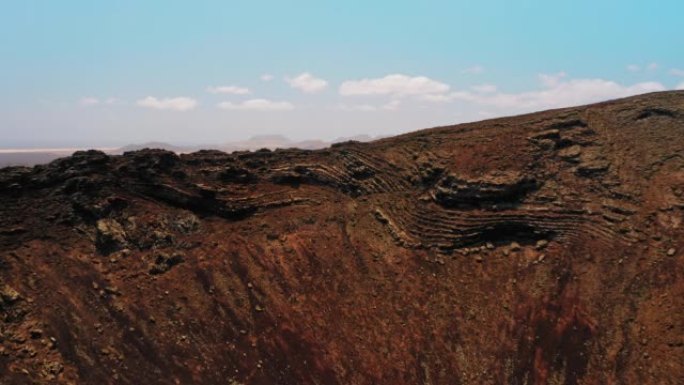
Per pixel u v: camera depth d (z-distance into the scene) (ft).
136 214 200.44
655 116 245.04
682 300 176.86
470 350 177.27
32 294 164.25
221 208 215.10
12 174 198.39
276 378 160.56
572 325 180.24
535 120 253.85
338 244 212.02
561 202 216.74
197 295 180.86
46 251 180.24
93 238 189.88
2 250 175.83
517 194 220.64
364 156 246.68
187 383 152.25
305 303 186.91
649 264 192.65
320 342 174.50
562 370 168.25
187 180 219.00
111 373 149.28
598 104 263.49
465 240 213.46
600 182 222.69
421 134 261.03
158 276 184.55
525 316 186.09
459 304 191.93
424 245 214.07
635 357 166.71
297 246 207.92
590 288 190.60
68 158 211.00
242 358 164.04
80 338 156.04
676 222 203.72
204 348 164.25
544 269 200.64
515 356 174.40
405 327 183.62
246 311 179.73
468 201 222.28
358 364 169.99
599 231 207.92
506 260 206.80
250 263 196.95
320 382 162.40
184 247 197.88
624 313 179.93
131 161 214.90
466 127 261.85
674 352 164.04
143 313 169.89
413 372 169.89
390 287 197.57
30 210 192.13
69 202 196.65
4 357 144.87
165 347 161.27
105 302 169.68
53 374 144.46
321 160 246.47
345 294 193.06
